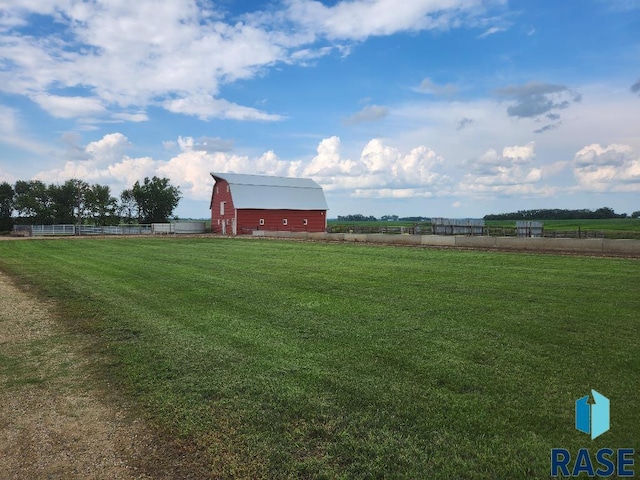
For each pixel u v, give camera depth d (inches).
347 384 236.1
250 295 483.2
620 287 467.2
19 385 255.6
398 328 337.7
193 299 473.7
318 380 243.3
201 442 187.3
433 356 273.6
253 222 2118.6
